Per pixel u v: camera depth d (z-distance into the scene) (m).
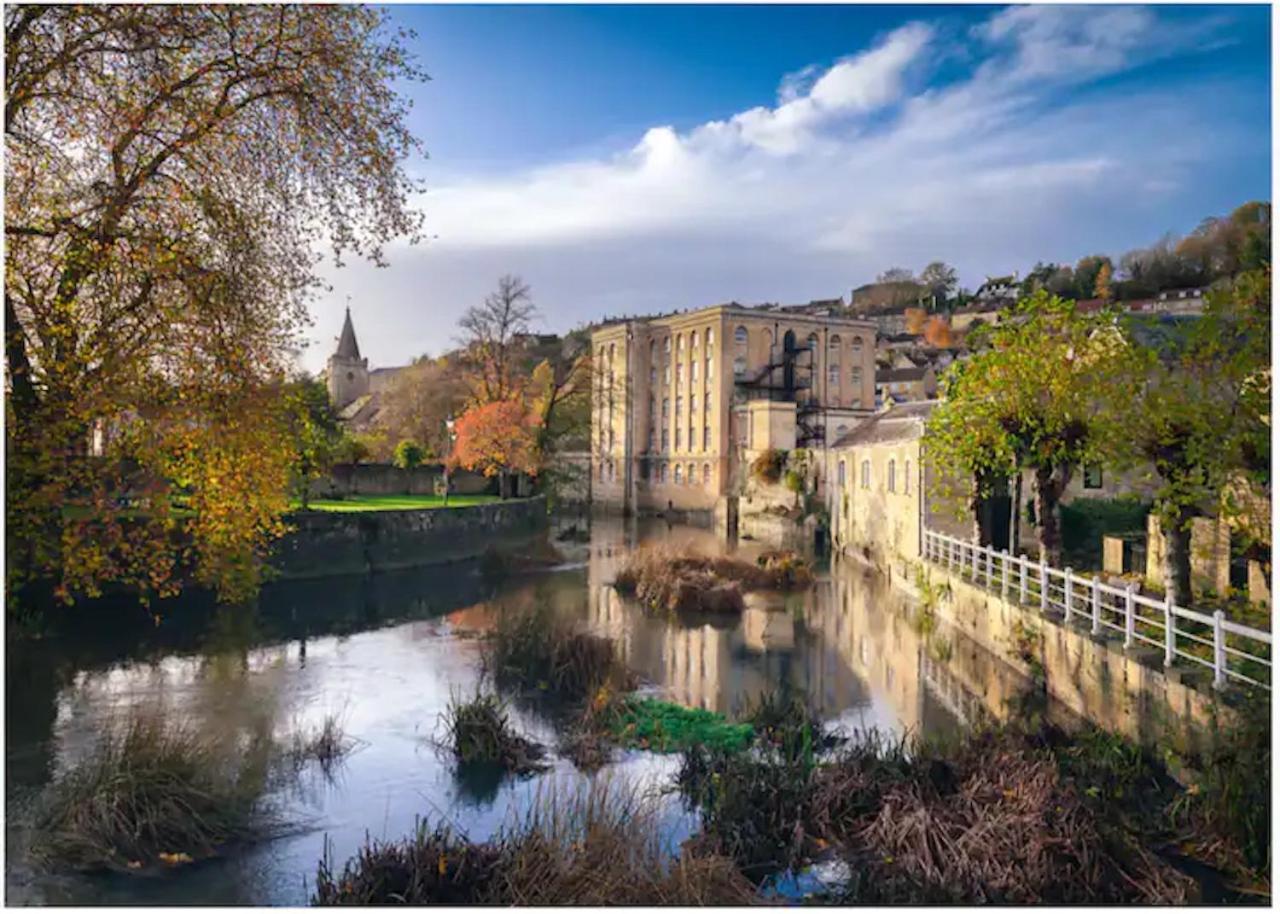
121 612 21.06
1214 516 15.53
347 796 11.29
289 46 13.52
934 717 15.18
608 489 72.19
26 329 12.55
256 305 13.98
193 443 13.20
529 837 8.93
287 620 22.88
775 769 11.30
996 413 18.06
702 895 8.27
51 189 12.84
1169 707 11.54
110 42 13.09
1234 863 8.96
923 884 8.62
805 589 28.97
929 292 132.50
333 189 14.45
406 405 69.38
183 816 9.82
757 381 62.72
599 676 16.44
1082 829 9.01
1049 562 18.44
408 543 32.56
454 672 17.66
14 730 13.44
